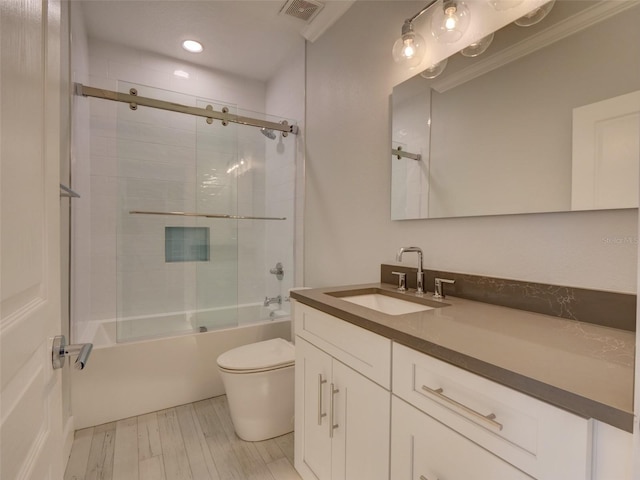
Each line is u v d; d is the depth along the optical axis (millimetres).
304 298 1357
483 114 1290
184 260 2785
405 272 1630
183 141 2805
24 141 522
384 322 949
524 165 1153
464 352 703
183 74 2926
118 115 2580
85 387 1863
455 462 734
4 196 440
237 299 2982
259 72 3137
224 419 1968
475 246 1328
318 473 1288
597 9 977
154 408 2043
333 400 1181
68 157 1976
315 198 2494
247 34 2533
